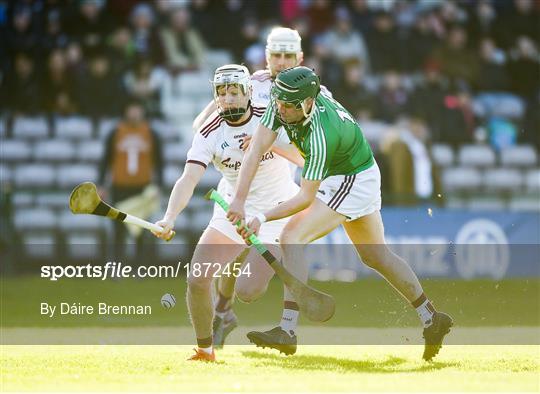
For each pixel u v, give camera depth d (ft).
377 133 187.42
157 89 190.29
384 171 169.27
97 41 191.52
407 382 68.08
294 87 72.95
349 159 78.07
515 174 197.26
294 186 88.74
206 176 169.07
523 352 88.17
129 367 75.66
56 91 188.14
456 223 158.51
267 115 77.41
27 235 158.30
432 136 193.77
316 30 202.59
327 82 191.11
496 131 202.18
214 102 86.89
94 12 193.67
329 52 195.93
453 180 193.06
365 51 202.90
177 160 184.75
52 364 77.20
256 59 193.36
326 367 77.00
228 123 81.15
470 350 89.61
